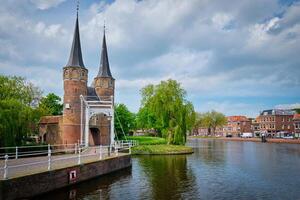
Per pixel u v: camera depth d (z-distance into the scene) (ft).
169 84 172.65
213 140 357.41
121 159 96.07
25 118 103.96
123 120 242.78
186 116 170.30
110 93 170.40
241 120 413.80
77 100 137.90
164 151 155.43
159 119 173.78
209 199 61.46
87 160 79.66
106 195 63.41
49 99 221.05
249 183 77.20
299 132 324.80
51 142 146.00
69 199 59.57
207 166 107.76
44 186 57.57
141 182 77.41
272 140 286.05
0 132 90.48
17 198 50.31
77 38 143.95
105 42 173.68
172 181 79.36
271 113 356.38
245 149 191.93
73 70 138.51
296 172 94.38
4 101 99.45
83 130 138.72
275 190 69.41
